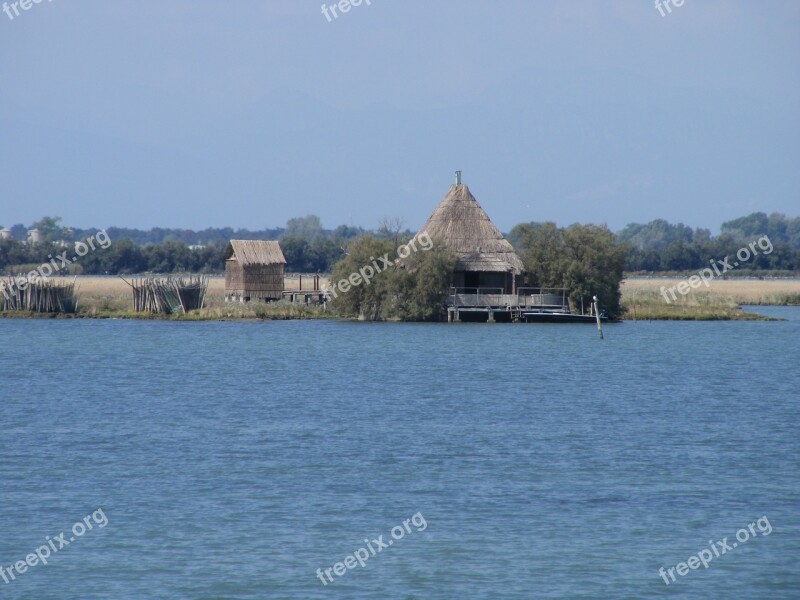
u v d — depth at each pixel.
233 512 88.56
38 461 106.12
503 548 80.38
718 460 107.50
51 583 73.69
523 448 112.88
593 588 73.25
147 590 72.56
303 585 73.56
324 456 108.62
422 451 111.19
